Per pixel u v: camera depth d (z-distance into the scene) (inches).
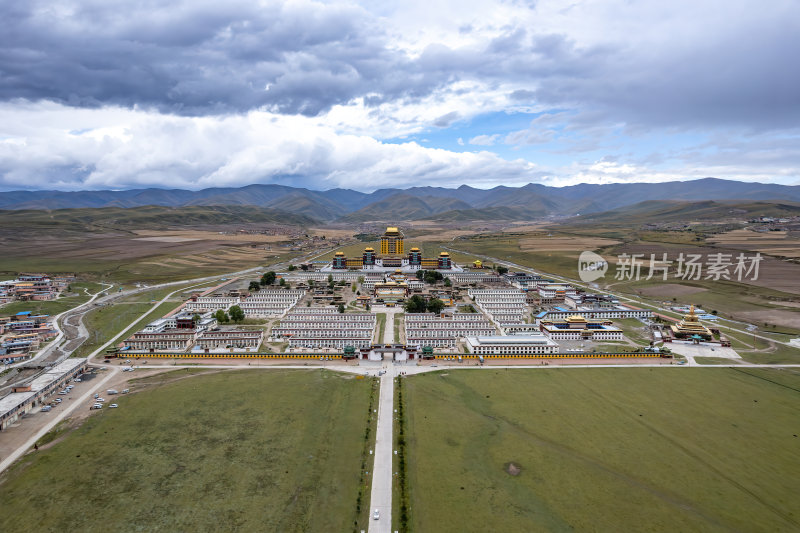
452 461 5477.4
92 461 5413.4
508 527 4416.8
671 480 5167.3
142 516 4532.5
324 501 4778.5
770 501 4832.7
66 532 4323.3
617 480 5157.5
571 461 5502.0
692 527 4448.8
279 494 4874.5
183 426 6240.2
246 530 4365.2
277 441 5885.8
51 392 7214.6
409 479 5128.0
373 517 4530.0
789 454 5718.5
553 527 4424.2
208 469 5285.4
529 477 5191.9
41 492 4862.2
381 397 7224.4
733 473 5310.0
